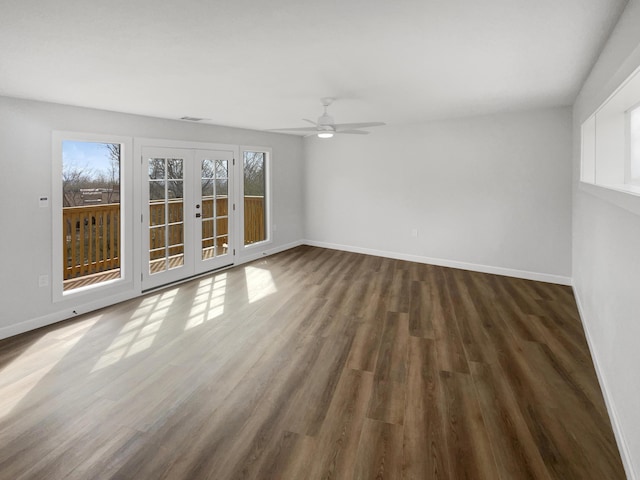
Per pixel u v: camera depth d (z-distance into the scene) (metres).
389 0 1.78
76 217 5.07
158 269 4.93
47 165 3.61
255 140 6.26
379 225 6.59
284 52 2.46
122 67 2.68
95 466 1.84
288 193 7.16
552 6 1.88
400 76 3.08
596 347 2.80
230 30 2.09
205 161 5.45
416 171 6.05
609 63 2.29
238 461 1.87
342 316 3.83
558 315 3.82
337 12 1.90
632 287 1.87
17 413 2.25
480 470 1.81
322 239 7.40
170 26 2.01
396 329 3.50
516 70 2.96
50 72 2.73
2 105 3.29
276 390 2.51
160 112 4.36
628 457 1.77
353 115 5.02
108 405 2.34
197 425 2.15
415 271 5.60
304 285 4.92
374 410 2.29
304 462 1.87
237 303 4.23
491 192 5.34
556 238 4.88
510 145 5.10
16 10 1.79
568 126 4.65
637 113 2.53
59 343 3.23
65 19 1.89
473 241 5.58
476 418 2.21
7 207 3.35
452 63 2.76
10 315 3.39
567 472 1.79
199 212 5.32
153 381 2.62
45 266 3.62
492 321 3.68
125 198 4.35
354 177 6.80
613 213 2.36
